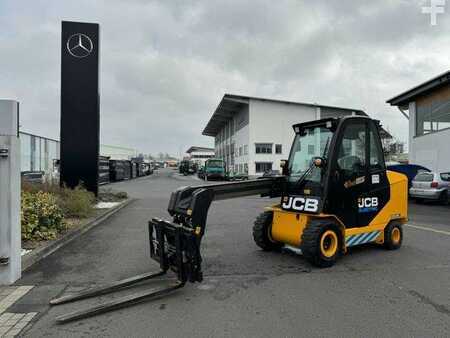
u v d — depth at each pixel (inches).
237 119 2475.4
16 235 227.1
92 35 627.8
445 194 677.3
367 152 285.9
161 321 169.9
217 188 242.8
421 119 951.0
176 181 1847.9
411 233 383.2
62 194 498.0
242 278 231.8
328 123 268.8
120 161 1844.2
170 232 212.5
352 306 186.7
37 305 189.8
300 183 273.9
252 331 159.6
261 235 293.4
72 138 626.2
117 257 282.2
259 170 2110.0
